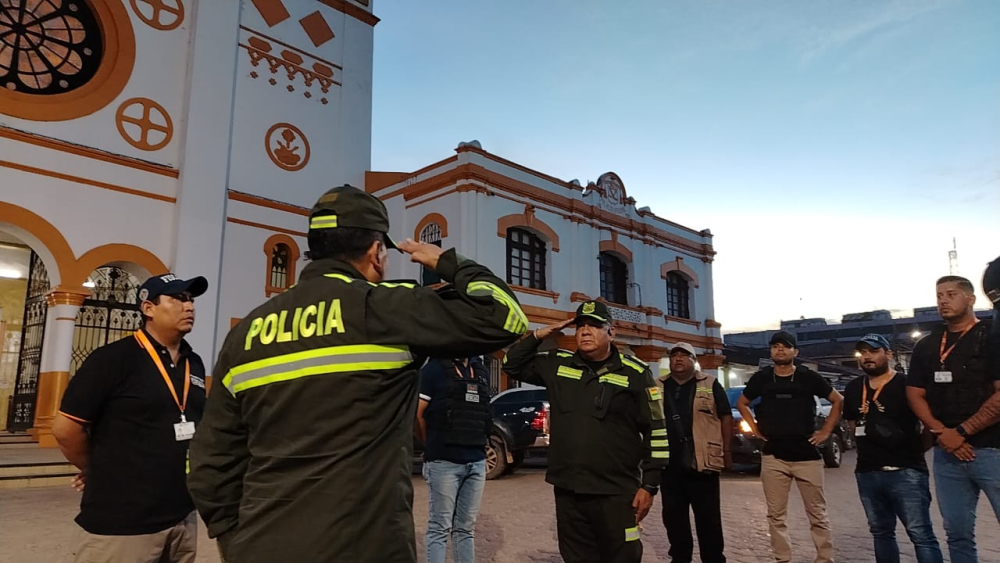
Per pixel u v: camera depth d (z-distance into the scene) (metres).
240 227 15.09
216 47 14.96
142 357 3.13
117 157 13.28
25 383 13.29
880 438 4.58
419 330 1.80
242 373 1.88
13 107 12.12
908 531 4.48
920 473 4.49
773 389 5.37
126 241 13.27
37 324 13.39
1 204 11.67
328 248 2.03
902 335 43.28
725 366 27.97
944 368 3.92
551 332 4.24
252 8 16.11
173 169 14.09
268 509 1.72
